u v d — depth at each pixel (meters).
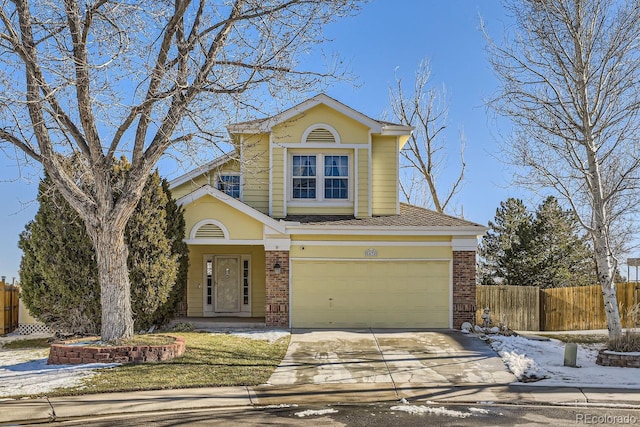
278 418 9.12
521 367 12.98
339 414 9.40
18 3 11.78
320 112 19.69
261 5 12.52
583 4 15.92
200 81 12.58
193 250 21.23
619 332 15.19
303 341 15.65
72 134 12.80
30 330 18.47
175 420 8.98
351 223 18.38
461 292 18.17
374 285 18.25
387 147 20.11
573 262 29.67
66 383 10.87
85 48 12.07
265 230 17.98
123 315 13.18
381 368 12.82
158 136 12.72
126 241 15.45
